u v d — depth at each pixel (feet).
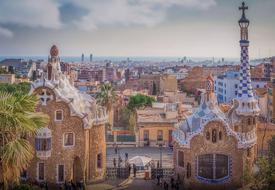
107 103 383.65
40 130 229.45
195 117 243.60
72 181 236.22
